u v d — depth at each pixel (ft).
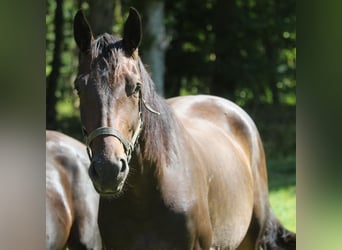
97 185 15.64
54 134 25.29
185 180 18.67
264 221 25.30
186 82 82.84
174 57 78.07
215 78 76.59
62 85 90.38
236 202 22.13
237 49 76.28
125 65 16.58
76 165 24.43
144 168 17.76
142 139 17.60
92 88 16.19
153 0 63.21
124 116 16.17
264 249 25.49
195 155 19.71
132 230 18.33
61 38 69.51
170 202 18.15
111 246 18.72
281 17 76.89
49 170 23.61
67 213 23.52
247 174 23.85
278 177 55.83
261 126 70.85
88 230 24.09
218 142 22.74
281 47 80.53
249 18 75.41
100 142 15.79
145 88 17.70
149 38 63.16
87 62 16.85
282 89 81.61
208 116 24.62
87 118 16.19
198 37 78.69
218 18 75.82
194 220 18.62
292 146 69.36
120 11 84.33
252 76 75.97
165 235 18.22
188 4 77.46
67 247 24.52
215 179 20.75
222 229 21.26
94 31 58.23
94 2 58.13
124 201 18.07
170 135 18.58
